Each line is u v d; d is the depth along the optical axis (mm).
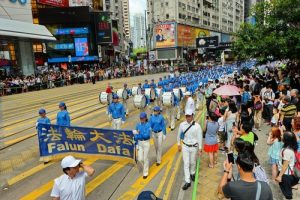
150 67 58906
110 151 9266
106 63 62594
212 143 8586
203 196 6984
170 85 18172
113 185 7875
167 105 13391
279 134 6965
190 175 7988
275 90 15617
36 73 39125
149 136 8172
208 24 105875
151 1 86062
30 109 20125
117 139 9086
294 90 11297
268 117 13414
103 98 15438
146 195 3098
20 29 33812
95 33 54438
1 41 35875
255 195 3420
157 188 7633
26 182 8250
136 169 8906
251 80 17734
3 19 32656
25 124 15609
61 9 52781
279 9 15961
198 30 93625
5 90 28688
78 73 40719
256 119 12859
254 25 18047
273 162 6992
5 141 12359
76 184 4648
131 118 16219
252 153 4895
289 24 16406
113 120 11547
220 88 12672
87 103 22188
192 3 92062
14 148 11430
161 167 9094
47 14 52781
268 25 16719
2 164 9656
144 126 8109
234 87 12797
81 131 9344
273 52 16234
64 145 9625
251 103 12023
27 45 39094
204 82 22516
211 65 56500
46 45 53250
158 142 9109
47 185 8016
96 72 43812
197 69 51875
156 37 79375
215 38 71312
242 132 6895
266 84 14836
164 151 10641
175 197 7082
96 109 19500
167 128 13992
